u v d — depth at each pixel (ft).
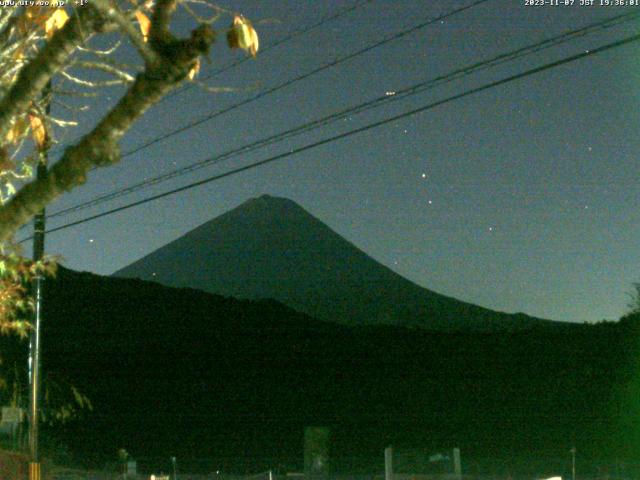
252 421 130.41
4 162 19.89
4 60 19.93
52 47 15.01
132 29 14.05
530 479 88.58
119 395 135.33
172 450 120.37
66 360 147.95
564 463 104.63
